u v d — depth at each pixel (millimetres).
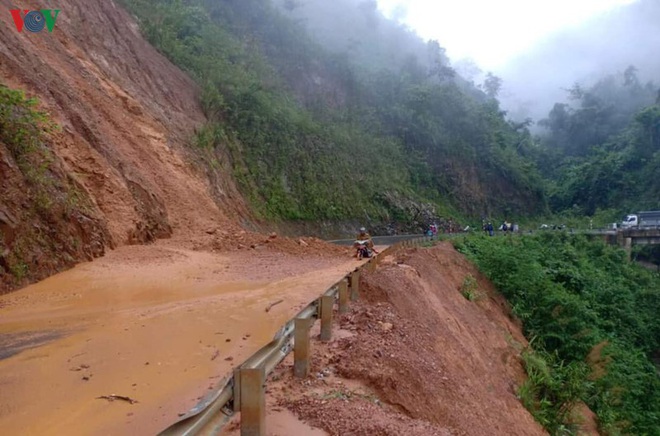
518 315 21797
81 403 5199
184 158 25125
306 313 6555
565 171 92750
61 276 12227
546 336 20500
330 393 5508
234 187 31406
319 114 55656
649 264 57094
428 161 65500
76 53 22922
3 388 5578
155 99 27812
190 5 47562
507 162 74000
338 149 49156
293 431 4570
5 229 11094
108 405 5160
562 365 17547
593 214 78062
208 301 10516
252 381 4117
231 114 36750
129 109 23484
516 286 23062
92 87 21750
